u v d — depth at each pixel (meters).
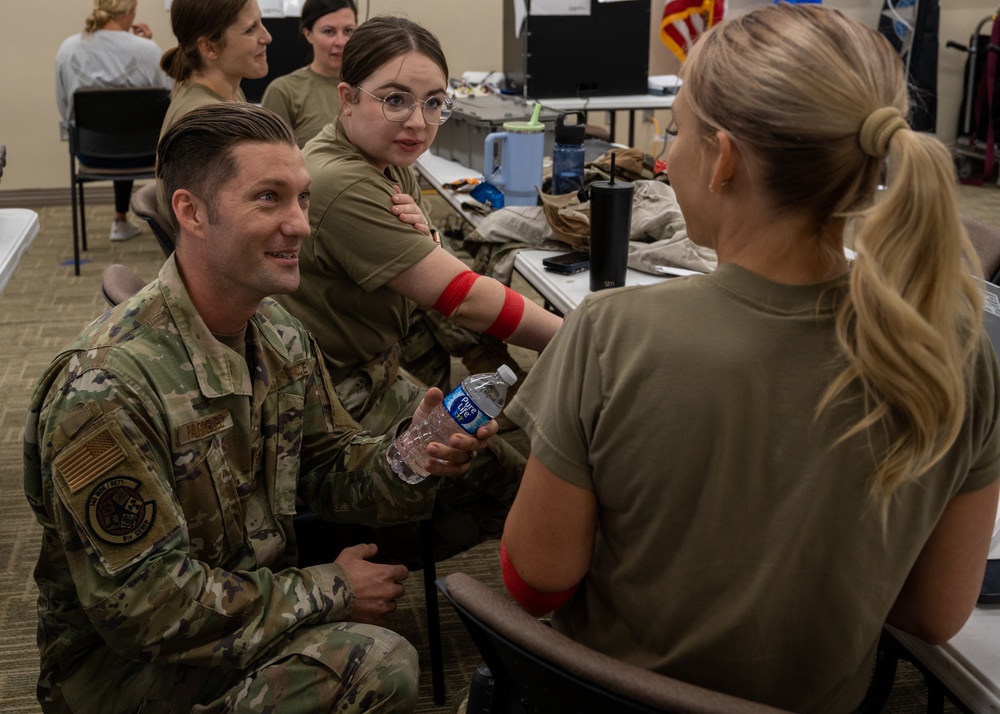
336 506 1.49
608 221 1.81
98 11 4.68
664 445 0.80
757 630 0.83
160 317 1.24
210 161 1.21
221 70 2.84
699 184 0.84
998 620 0.98
